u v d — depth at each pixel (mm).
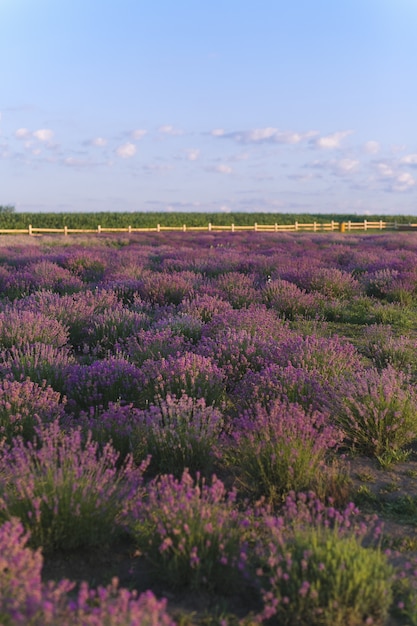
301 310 11086
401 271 15570
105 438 4477
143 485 4102
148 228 53500
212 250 23203
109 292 11805
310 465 4016
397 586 2945
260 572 2736
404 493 4102
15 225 49250
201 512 3141
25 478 3432
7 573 2521
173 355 6859
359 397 5164
